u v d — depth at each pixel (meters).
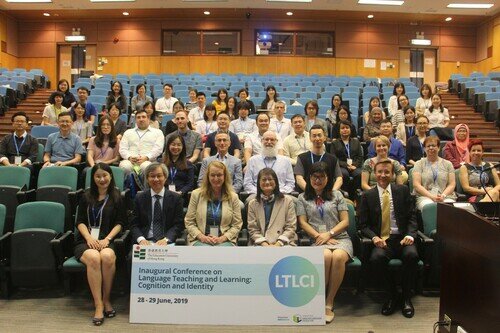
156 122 6.41
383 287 3.92
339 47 14.26
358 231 3.82
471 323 2.35
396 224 3.68
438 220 2.78
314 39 14.26
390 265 3.47
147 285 3.26
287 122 6.06
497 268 2.08
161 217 3.68
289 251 3.28
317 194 3.72
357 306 3.60
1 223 3.75
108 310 3.35
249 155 5.19
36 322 3.24
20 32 14.55
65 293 3.76
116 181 4.45
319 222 3.68
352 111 8.57
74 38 14.41
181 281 3.25
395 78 14.08
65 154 5.20
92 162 5.02
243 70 14.14
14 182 4.60
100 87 10.47
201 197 3.69
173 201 3.72
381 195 3.73
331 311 3.36
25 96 10.57
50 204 3.86
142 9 13.27
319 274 3.26
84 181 4.71
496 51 13.47
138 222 3.70
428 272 3.70
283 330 3.14
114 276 3.67
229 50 14.20
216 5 12.78
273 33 14.16
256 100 8.93
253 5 12.73
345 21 14.22
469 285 2.37
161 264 3.28
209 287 3.24
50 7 13.21
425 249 3.60
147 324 3.22
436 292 3.79
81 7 13.14
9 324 3.20
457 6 12.66
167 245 3.34
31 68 14.62
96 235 3.60
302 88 10.51
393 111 8.61
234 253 3.27
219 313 3.21
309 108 6.17
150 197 3.71
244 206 3.94
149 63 14.24
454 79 11.39
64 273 3.71
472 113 9.41
